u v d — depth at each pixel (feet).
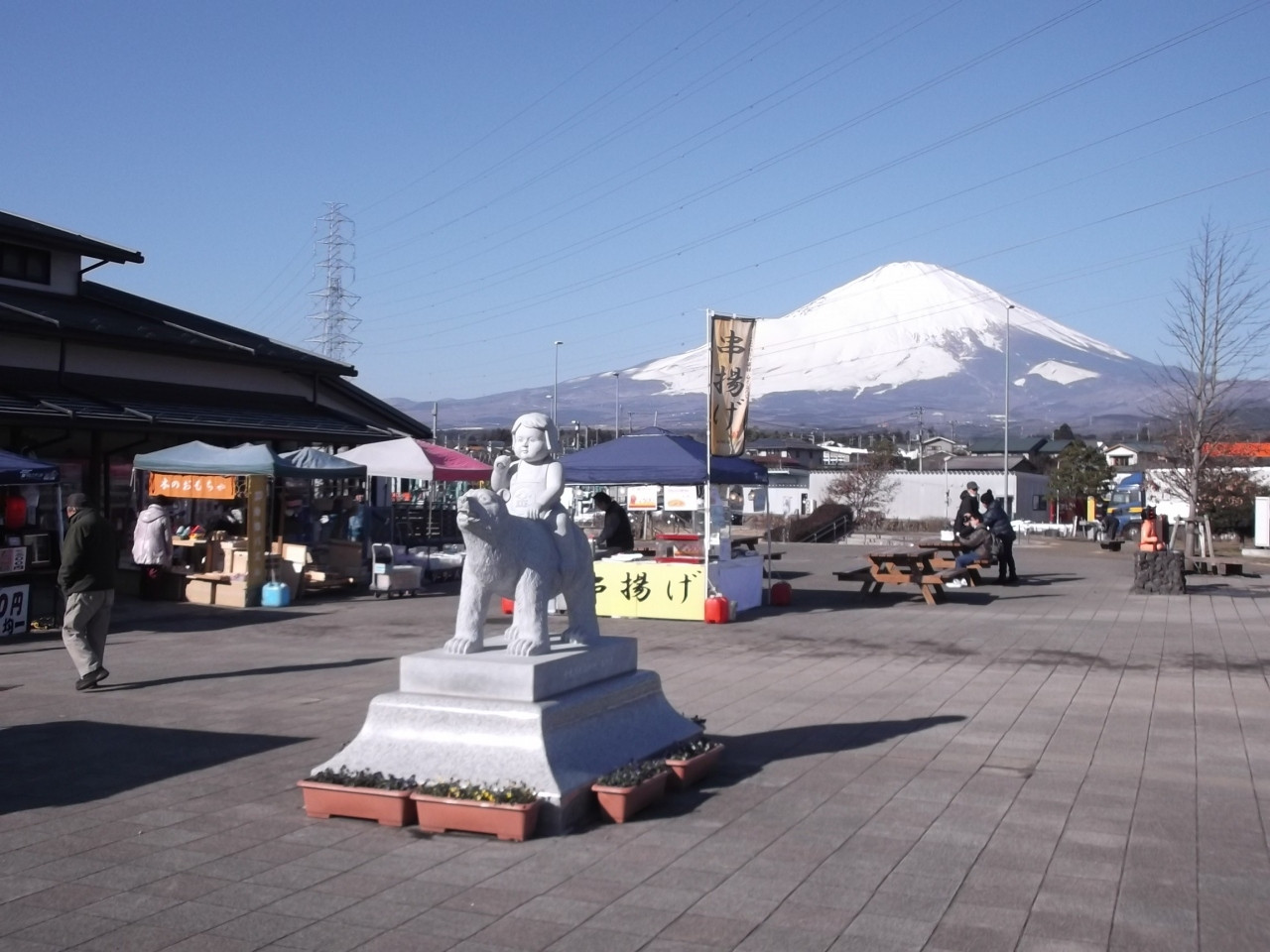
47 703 35.32
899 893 18.58
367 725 23.94
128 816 23.00
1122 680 39.29
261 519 63.31
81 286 79.61
